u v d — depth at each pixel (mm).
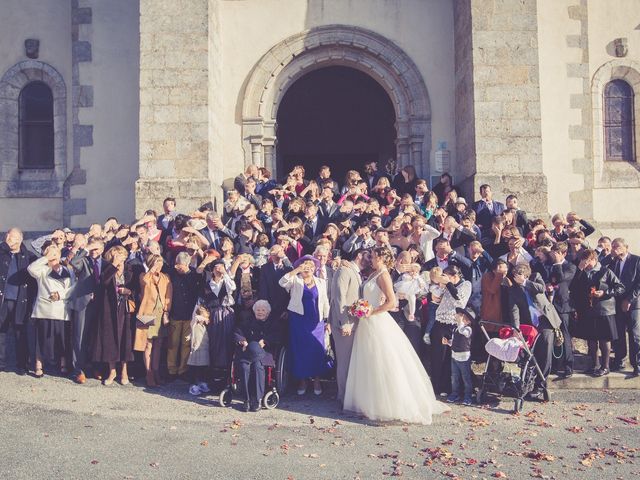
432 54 15445
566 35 15812
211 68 14242
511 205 12203
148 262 10195
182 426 8383
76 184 15570
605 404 9461
